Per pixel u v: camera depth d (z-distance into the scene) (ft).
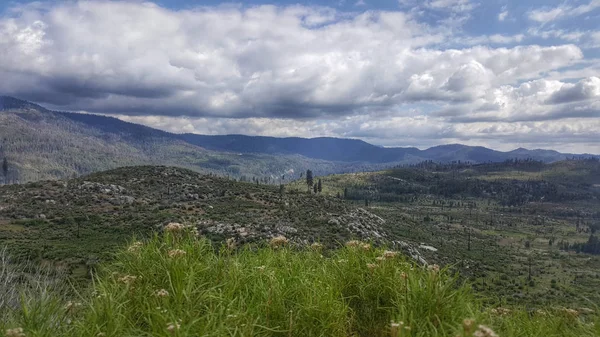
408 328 13.97
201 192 447.83
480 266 403.13
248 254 22.84
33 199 365.81
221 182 522.88
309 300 17.62
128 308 16.52
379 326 18.80
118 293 16.88
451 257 394.32
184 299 16.25
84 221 309.83
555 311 18.49
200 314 16.06
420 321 15.48
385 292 19.31
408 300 17.06
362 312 19.70
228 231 194.18
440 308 16.60
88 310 15.97
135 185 456.45
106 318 15.12
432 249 410.31
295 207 388.78
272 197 442.09
